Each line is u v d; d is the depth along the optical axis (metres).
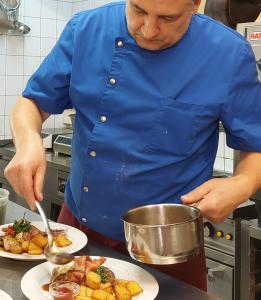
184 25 1.00
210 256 2.00
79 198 1.18
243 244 1.87
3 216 1.36
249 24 1.79
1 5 2.94
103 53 1.13
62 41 1.22
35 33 3.29
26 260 1.08
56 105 1.23
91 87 1.14
